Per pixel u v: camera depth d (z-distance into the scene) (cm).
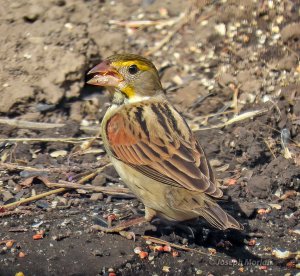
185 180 1026
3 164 1257
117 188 1203
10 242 1098
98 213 1159
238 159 1256
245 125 1323
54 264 1062
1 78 1407
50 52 1434
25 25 1488
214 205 1010
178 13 1606
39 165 1263
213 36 1523
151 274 1051
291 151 1267
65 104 1406
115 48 1492
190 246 1096
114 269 1052
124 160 1086
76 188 1204
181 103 1404
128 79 1145
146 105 1134
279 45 1470
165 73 1469
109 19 1588
